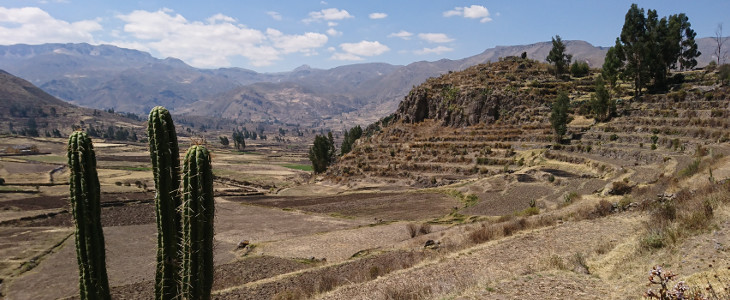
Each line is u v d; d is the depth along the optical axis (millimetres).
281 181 134125
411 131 125500
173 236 12336
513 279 15711
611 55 102938
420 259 29703
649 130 75438
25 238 54875
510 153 91438
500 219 45938
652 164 62000
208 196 12133
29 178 117375
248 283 30500
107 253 47781
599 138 83312
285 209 76250
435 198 75375
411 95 143250
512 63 158750
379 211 68688
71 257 46156
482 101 116250
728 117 65125
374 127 164375
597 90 89062
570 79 134125
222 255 45938
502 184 74312
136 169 150000
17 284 37156
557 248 22891
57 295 34719
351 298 20672
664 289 8758
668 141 66750
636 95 93688
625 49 94938
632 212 29750
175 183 12430
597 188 56750
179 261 12453
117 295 32500
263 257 42844
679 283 8547
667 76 100375
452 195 75750
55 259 45281
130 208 80062
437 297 15953
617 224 26438
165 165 12133
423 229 48250
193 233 11875
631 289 12648
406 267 27594
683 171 43812
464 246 30703
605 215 31344
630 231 23297
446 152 102438
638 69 91438
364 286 22656
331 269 33188
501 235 32219
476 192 73062
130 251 48938
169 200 12250
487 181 78000
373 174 102500
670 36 93500
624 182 49344
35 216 69625
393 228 53969
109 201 84625
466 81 140750
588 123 92188
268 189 115625
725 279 11016
